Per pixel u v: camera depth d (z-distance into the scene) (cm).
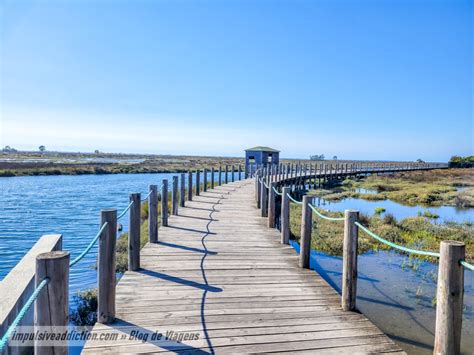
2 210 1720
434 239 1079
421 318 533
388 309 565
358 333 329
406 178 4375
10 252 1037
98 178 3828
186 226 799
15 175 3844
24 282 268
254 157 2709
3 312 229
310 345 304
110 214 335
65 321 203
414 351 436
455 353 231
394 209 1892
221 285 441
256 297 406
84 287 716
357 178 4316
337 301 403
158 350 289
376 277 723
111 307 335
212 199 1299
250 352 290
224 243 648
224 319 348
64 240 1176
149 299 391
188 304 381
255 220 888
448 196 2419
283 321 348
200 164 7188
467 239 1096
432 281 702
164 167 5941
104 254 329
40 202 1998
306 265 519
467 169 6531
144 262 525
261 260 551
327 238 1018
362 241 1017
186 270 495
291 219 1330
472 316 559
